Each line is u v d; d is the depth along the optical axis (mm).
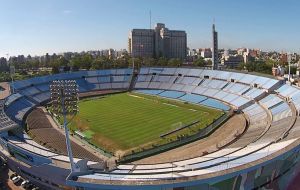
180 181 48031
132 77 179000
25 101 138875
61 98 51438
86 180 49656
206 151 76125
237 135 87375
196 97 143000
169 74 173375
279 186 58562
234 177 50531
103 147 85125
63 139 92125
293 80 128875
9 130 85812
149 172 53844
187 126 101250
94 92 166500
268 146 62438
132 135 94500
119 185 47781
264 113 105375
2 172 70750
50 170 60250
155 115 116938
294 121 80188
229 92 136750
